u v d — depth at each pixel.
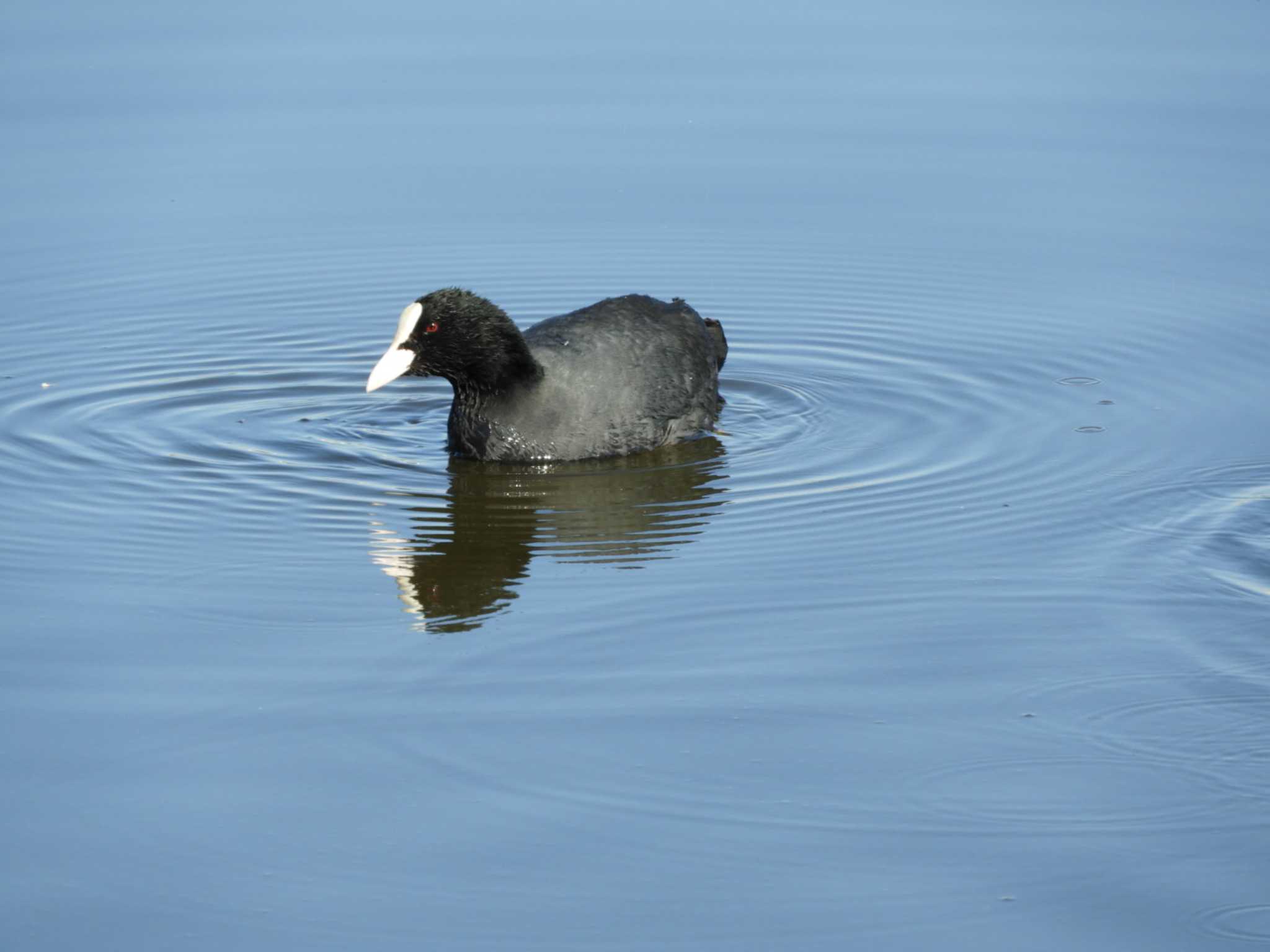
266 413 17.23
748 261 21.34
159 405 17.28
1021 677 10.98
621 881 8.89
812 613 12.13
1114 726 10.32
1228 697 10.62
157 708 10.77
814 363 18.67
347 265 21.28
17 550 13.48
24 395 17.38
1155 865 8.94
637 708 10.70
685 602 12.40
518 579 12.93
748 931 8.48
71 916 8.68
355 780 9.87
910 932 8.45
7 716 10.65
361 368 18.62
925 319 19.70
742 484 15.12
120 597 12.57
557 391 15.75
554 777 9.87
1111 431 16.08
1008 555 13.12
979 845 9.14
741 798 9.62
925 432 16.41
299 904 8.74
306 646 11.71
